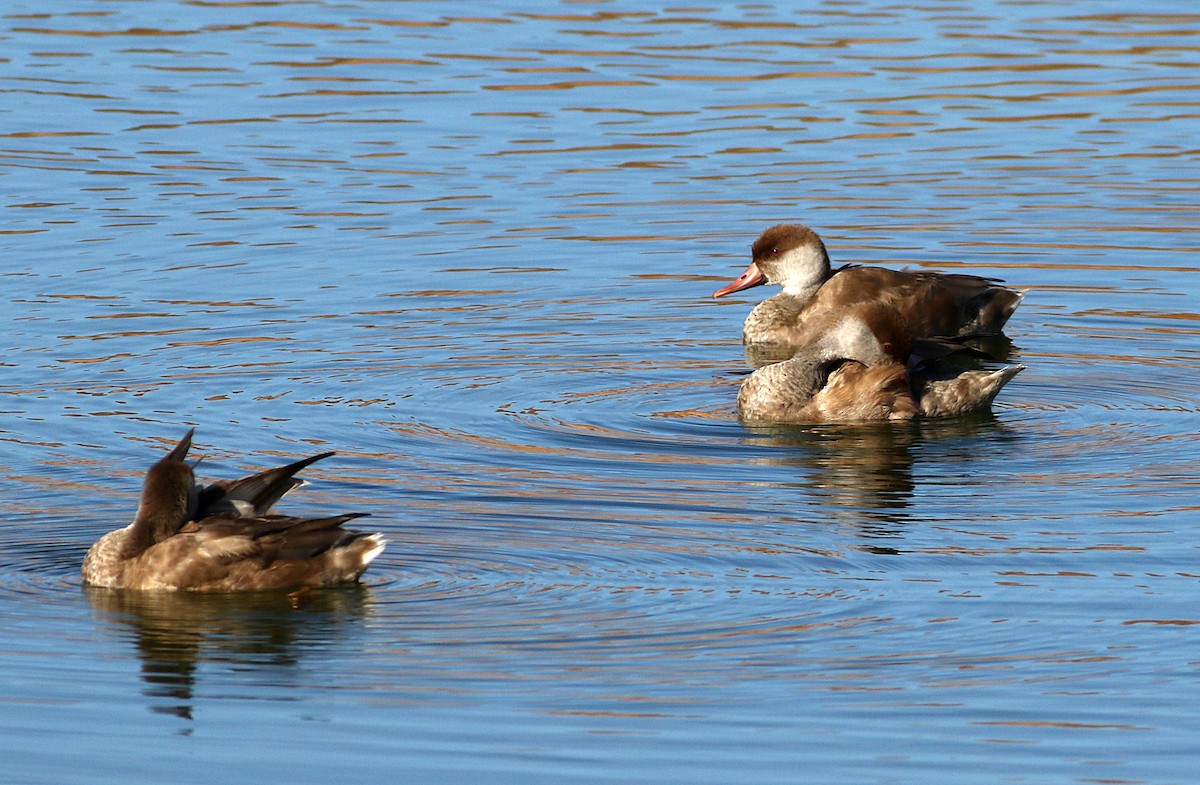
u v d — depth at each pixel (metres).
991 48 32.44
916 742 10.03
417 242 23.30
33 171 25.59
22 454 15.50
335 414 17.02
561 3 35.81
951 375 17.80
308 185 25.39
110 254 22.45
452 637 11.52
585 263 22.81
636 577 12.55
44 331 19.56
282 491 13.05
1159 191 25.36
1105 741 10.07
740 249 23.48
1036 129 28.19
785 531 13.69
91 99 29.00
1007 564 12.93
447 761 9.80
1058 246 23.31
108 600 12.16
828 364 17.56
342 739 10.05
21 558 12.93
